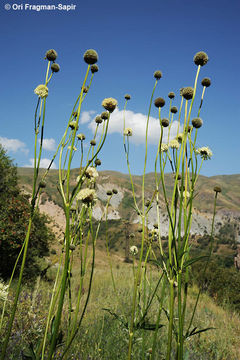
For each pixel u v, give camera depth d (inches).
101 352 141.8
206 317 253.4
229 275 404.8
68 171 50.8
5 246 436.1
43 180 56.0
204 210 4877.0
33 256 484.4
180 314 53.1
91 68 64.7
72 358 118.6
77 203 68.5
